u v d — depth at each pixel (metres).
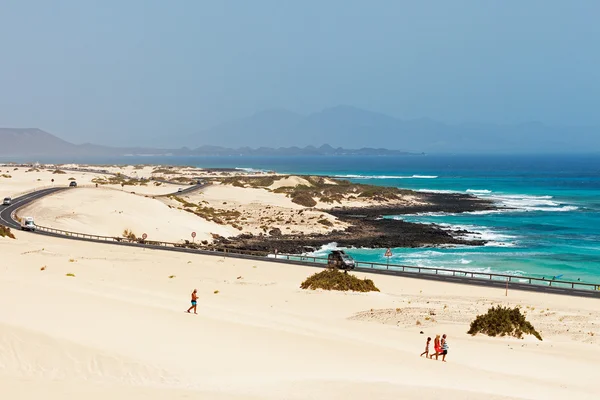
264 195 199.75
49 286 45.53
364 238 126.88
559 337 44.84
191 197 185.12
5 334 27.05
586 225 146.62
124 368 25.59
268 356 30.31
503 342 42.12
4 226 111.56
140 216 132.75
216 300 53.41
